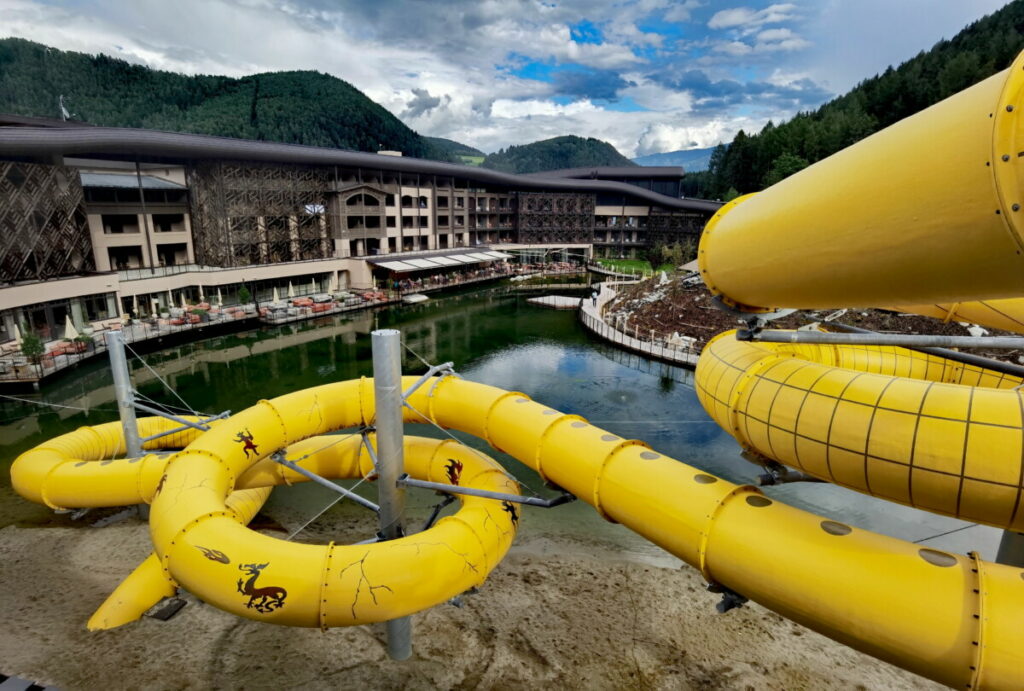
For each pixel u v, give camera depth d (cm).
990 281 553
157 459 1595
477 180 9150
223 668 1254
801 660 1327
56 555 1664
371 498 2067
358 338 4853
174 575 953
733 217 891
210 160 5500
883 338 815
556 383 3744
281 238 6262
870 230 614
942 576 666
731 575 809
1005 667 602
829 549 735
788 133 12006
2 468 2309
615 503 983
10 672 1227
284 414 1323
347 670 1255
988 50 10969
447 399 1348
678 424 3014
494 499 1146
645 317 5356
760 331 957
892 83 11594
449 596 981
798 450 841
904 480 726
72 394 3284
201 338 4641
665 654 1336
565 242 10762
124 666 1252
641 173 12744
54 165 4084
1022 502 650
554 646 1348
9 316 3622
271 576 891
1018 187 477
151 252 5500
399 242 7638
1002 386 1217
